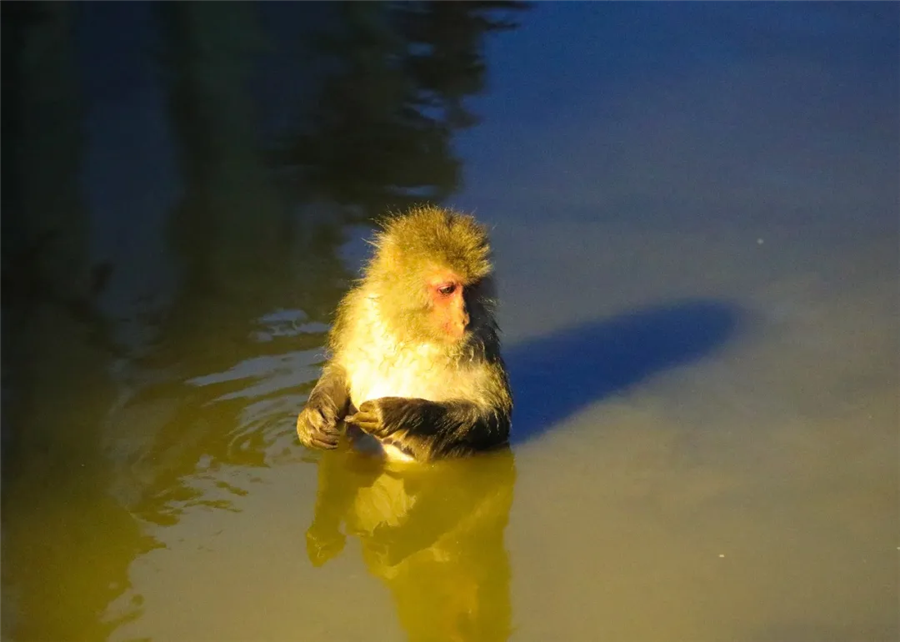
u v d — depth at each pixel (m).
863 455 22.27
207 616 18.53
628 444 22.69
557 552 20.06
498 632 18.36
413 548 20.34
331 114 33.50
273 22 38.41
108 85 34.62
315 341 24.83
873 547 20.06
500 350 25.05
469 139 32.59
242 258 27.55
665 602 18.94
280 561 19.73
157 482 21.22
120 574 19.27
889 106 34.28
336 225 28.72
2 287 26.39
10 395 23.06
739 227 29.22
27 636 17.94
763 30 38.53
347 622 18.58
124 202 29.64
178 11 38.75
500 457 22.39
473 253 21.53
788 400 23.78
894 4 40.03
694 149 32.28
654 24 38.78
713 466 22.05
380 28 38.12
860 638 18.17
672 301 26.72
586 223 29.25
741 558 19.86
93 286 26.48
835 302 26.70
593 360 24.98
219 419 22.75
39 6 38.53
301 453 22.12
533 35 37.94
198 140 32.19
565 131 32.94
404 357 21.98
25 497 20.70
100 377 23.67
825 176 31.17
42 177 30.48
